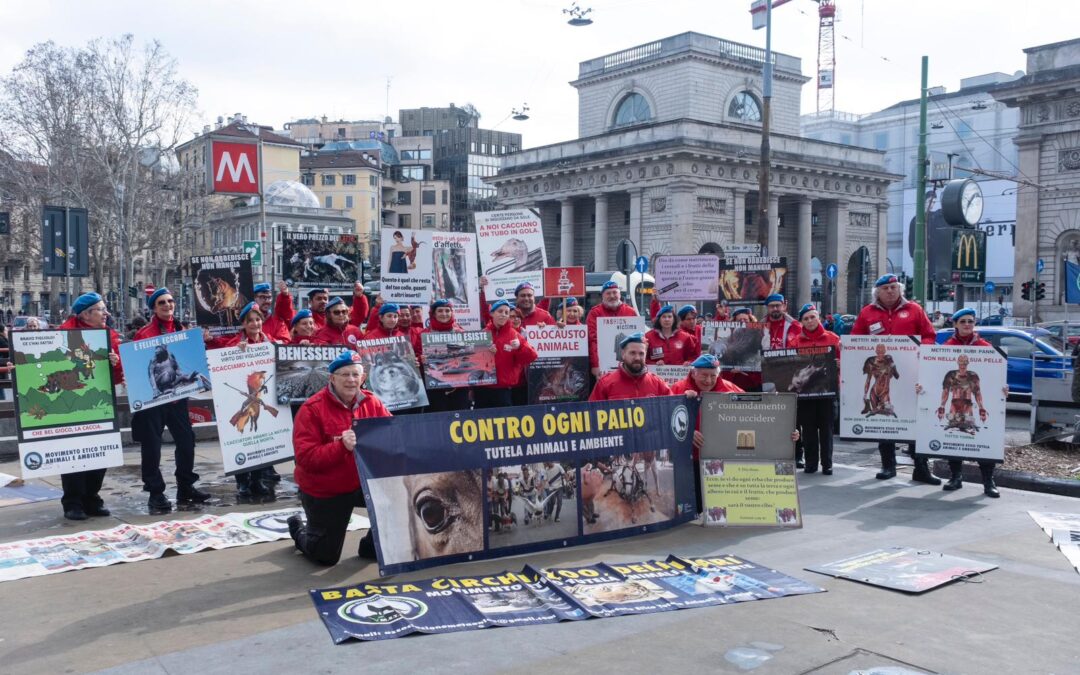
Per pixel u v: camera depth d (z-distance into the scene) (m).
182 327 9.39
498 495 7.20
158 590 6.38
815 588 6.39
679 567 6.92
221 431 9.00
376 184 101.12
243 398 9.15
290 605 6.04
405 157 115.81
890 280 10.80
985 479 9.88
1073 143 39.47
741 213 48.66
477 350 10.80
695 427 8.47
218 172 16.42
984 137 73.38
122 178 51.41
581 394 11.58
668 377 10.66
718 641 5.38
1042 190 40.47
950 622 5.75
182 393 8.97
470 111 126.81
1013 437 14.58
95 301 8.79
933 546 7.66
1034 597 6.28
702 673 4.91
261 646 5.29
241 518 8.54
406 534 6.79
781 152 49.56
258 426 9.22
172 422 9.18
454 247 12.36
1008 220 60.16
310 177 99.06
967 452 9.87
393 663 5.04
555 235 56.84
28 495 9.67
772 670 4.95
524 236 12.92
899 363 10.34
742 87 53.47
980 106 70.38
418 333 12.13
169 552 7.32
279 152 91.50
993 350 9.77
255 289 11.59
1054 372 12.60
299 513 8.76
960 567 6.93
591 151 51.06
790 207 54.84
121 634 5.50
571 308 12.21
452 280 12.34
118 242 54.19
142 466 9.01
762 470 8.41
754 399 8.41
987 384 9.81
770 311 11.92
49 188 49.72
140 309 54.06
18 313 73.44
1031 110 40.62
